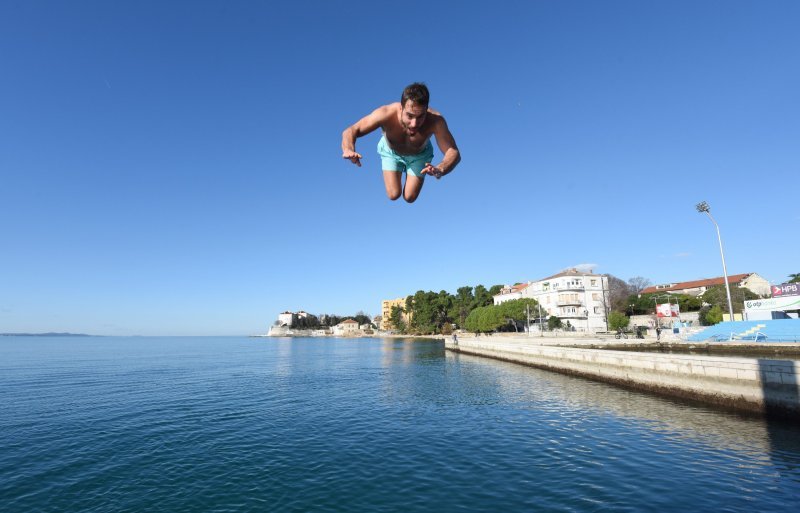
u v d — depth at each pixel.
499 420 19.48
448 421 19.61
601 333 73.44
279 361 62.03
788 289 47.50
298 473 12.85
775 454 13.60
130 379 38.12
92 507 10.55
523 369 42.53
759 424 17.62
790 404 17.50
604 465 12.86
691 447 14.51
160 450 15.37
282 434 17.67
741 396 19.77
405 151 3.49
